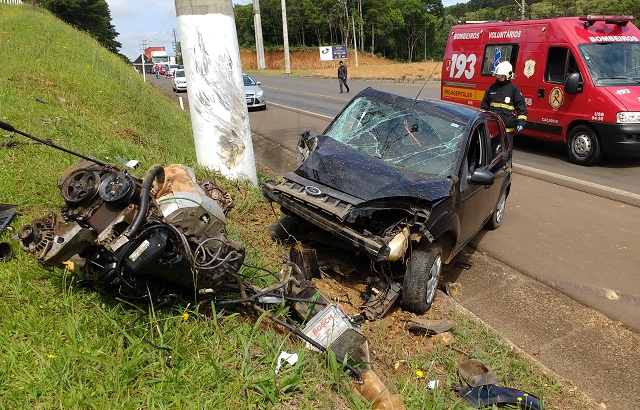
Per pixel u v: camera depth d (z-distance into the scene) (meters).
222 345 3.33
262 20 88.25
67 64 12.20
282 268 4.42
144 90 15.88
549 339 4.61
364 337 3.56
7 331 3.08
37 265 3.77
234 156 7.14
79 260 3.39
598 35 10.73
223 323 3.56
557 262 6.16
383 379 3.59
